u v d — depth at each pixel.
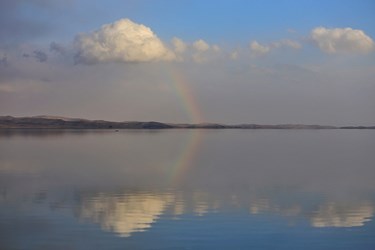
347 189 28.84
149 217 20.73
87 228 18.88
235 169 41.19
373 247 16.53
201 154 61.94
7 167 43.69
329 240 17.34
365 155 59.88
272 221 20.06
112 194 26.95
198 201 24.52
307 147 80.88
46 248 16.48
